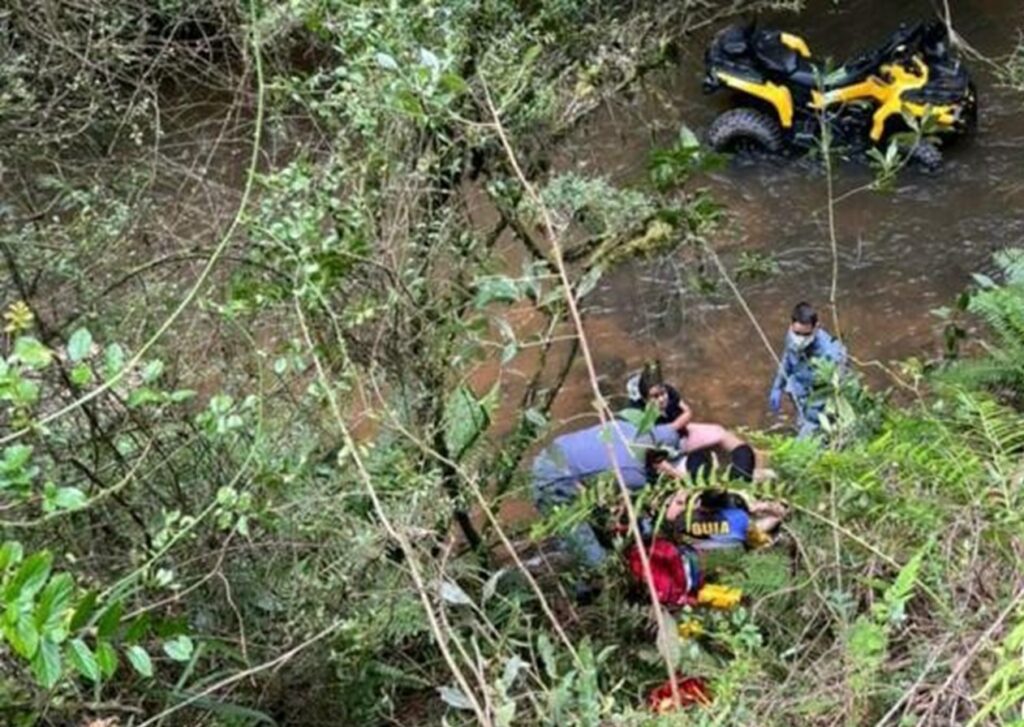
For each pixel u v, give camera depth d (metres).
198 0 3.26
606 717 2.03
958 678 1.71
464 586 2.93
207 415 2.22
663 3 4.00
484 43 3.18
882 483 2.28
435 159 2.84
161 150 3.40
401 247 2.80
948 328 4.73
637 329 6.25
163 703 2.33
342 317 2.66
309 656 2.55
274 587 2.54
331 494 2.54
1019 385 3.39
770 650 2.32
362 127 2.79
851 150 7.79
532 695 2.00
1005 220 7.27
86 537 2.38
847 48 9.07
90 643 1.81
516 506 3.97
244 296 2.52
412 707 2.82
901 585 1.92
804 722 1.92
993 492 2.16
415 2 2.90
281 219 2.61
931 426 2.47
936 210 7.41
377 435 2.90
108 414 2.46
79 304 2.70
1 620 1.39
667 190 3.46
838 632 2.11
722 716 1.91
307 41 3.16
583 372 5.90
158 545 2.17
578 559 3.25
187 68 3.48
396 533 2.14
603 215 3.24
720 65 7.95
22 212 2.90
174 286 2.84
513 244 3.74
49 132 3.03
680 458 3.54
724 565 3.11
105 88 3.18
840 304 6.79
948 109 7.46
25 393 1.79
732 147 7.96
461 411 2.97
